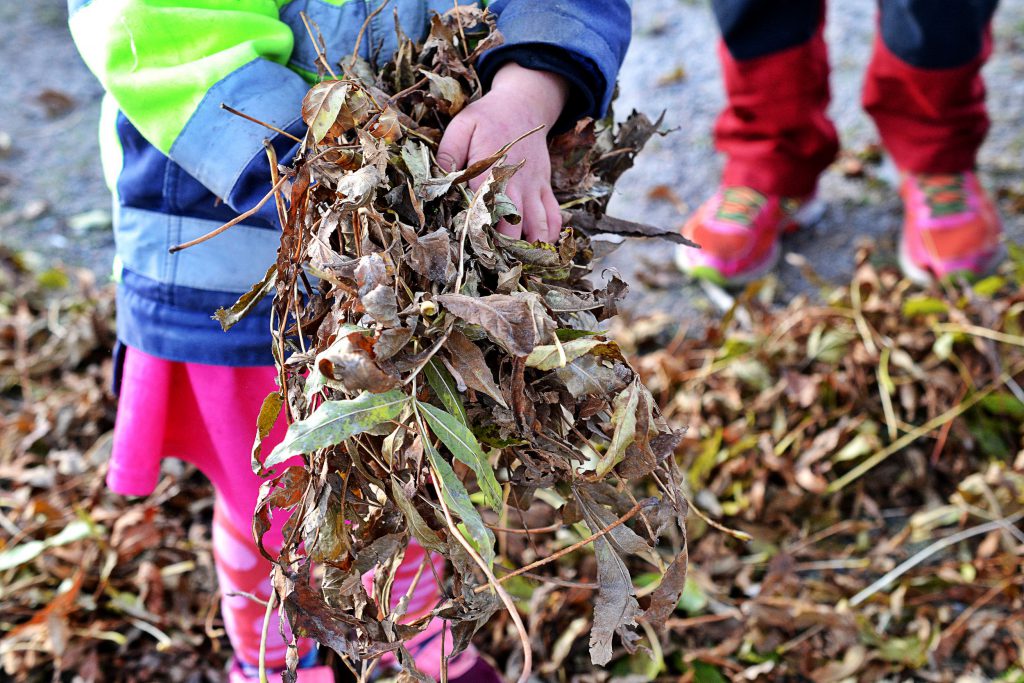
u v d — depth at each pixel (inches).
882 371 81.7
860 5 136.0
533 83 42.9
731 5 88.5
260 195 42.4
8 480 78.4
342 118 39.5
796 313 88.0
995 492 74.0
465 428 34.7
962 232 91.8
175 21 43.3
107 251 101.2
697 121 117.1
